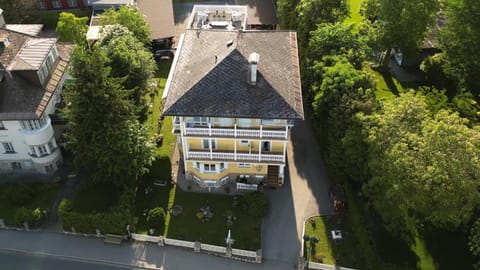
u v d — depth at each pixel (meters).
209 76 50.53
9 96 52.34
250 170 55.81
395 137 45.09
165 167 56.81
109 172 52.19
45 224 52.88
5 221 52.75
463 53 63.69
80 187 56.59
